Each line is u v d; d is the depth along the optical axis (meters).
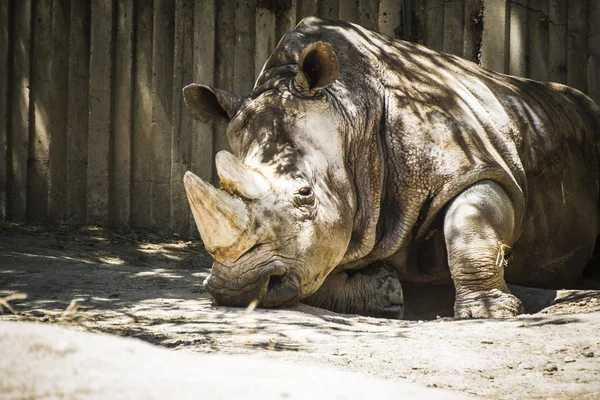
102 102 28.59
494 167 17.62
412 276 18.42
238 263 14.99
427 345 12.01
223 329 13.24
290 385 6.14
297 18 27.66
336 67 16.19
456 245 16.81
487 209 17.08
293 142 16.08
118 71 28.70
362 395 6.08
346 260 17.33
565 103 22.11
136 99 28.67
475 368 10.57
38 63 29.14
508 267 20.14
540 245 20.41
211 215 14.52
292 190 15.40
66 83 29.08
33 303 15.69
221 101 17.16
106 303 15.92
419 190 17.52
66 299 16.23
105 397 5.20
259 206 15.01
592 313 14.03
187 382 5.67
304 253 15.40
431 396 6.36
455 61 20.72
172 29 28.48
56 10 29.08
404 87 18.25
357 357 11.17
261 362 6.97
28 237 25.75
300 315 14.65
